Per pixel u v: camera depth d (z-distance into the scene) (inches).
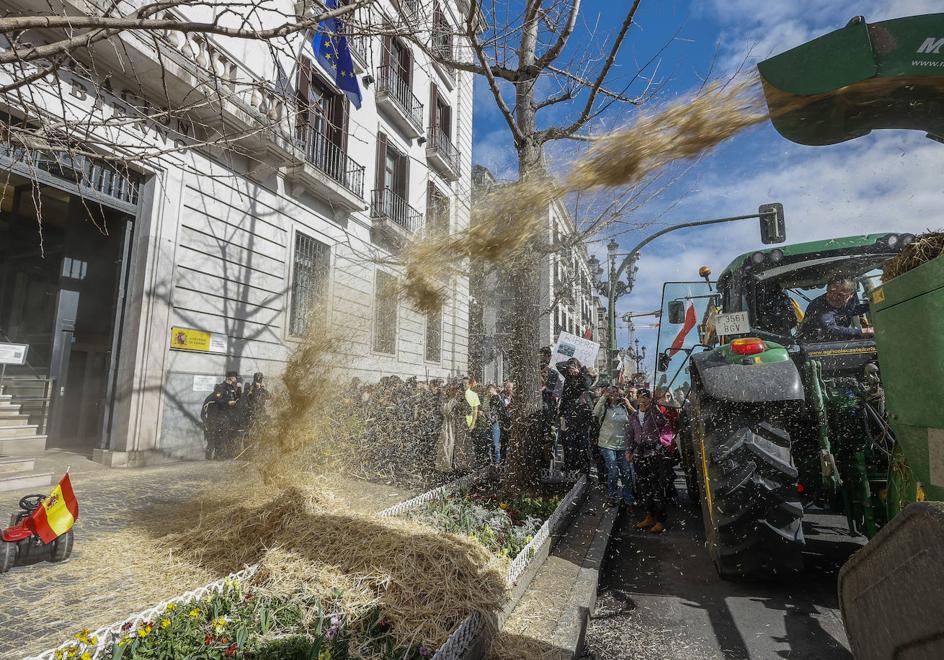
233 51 354.9
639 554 182.9
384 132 571.8
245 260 386.6
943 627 31.4
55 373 348.2
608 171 120.9
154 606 95.4
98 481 244.5
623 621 127.5
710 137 96.3
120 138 279.0
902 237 166.7
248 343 386.3
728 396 131.4
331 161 477.1
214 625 86.0
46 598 109.3
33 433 287.9
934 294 54.9
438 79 707.4
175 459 324.8
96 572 123.0
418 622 92.3
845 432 134.0
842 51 62.0
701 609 132.6
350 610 93.8
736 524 130.8
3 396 304.7
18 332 361.4
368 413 316.5
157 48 91.5
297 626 90.7
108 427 306.0
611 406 251.3
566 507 202.8
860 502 128.7
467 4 185.8
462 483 224.4
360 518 124.0
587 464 301.4
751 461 130.0
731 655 109.4
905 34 58.9
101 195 301.1
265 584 103.2
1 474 229.3
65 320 355.3
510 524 165.8
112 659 77.5
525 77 219.9
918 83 60.1
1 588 114.4
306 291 447.8
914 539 35.2
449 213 186.4
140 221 320.2
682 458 271.6
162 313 321.1
